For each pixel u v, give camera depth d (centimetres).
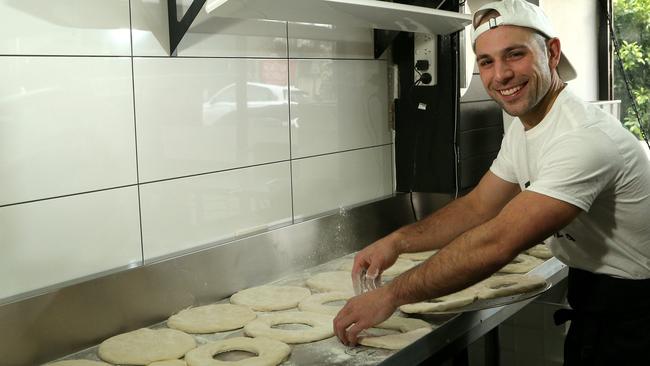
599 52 353
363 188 264
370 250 179
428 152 266
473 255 139
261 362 144
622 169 142
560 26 312
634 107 348
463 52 255
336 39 245
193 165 197
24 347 149
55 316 154
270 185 223
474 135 271
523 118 157
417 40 261
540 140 153
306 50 233
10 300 152
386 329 164
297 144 233
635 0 340
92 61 169
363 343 154
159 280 176
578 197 136
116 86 175
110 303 165
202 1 171
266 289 199
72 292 157
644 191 148
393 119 275
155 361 150
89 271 172
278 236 210
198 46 195
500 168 178
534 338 243
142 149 183
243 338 160
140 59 180
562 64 174
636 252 153
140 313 172
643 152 148
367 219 246
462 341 162
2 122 153
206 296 188
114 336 164
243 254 199
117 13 174
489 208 182
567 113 146
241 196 213
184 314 178
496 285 195
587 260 160
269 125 221
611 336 158
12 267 156
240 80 209
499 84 144
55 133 163
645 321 154
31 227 159
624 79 347
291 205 232
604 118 144
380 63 267
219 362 145
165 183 189
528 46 141
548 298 230
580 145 137
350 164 257
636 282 155
